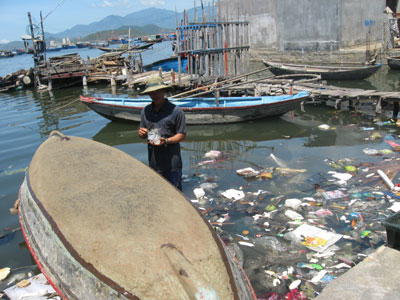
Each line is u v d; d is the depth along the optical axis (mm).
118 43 117875
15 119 13906
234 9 32406
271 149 8734
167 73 21656
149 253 2904
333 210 5309
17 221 5750
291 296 3615
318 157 7805
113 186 3812
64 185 3949
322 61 26266
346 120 11023
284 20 28531
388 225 3775
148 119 4703
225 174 7184
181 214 3455
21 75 23953
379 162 7117
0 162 8812
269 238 4672
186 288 2590
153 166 4910
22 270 4438
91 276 2916
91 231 3219
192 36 14555
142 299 2656
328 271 3943
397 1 25953
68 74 23047
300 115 12164
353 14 25094
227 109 11016
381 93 11414
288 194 5988
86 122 12648
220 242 3238
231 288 2795
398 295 3234
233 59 15469
